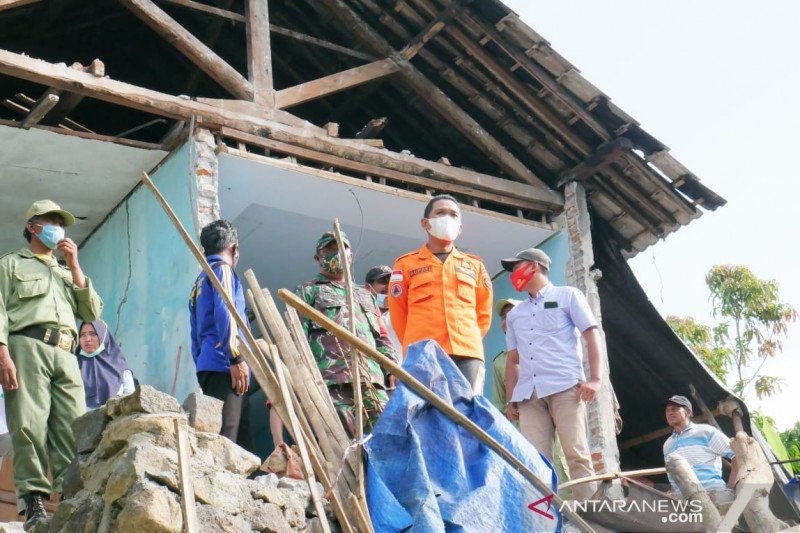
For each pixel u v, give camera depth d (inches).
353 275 429.1
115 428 192.7
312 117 431.2
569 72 376.5
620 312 404.8
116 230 379.2
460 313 270.7
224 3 403.2
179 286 336.2
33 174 361.1
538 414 268.5
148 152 353.7
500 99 401.7
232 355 229.9
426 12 382.9
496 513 201.0
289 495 200.2
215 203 337.1
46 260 239.6
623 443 429.4
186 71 430.3
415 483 195.3
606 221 419.2
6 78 386.9
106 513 183.5
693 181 388.2
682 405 296.2
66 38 410.0
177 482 184.4
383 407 234.4
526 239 414.9
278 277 428.1
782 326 605.0
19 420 220.8
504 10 368.5
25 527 210.2
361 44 402.3
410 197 381.7
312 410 205.3
